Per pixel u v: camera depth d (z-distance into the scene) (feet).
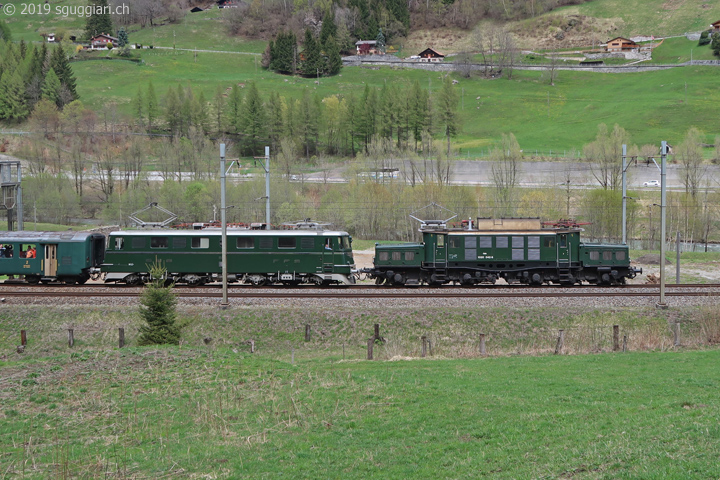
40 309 115.24
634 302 118.21
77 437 57.62
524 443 49.03
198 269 136.98
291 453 50.75
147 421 61.11
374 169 310.04
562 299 119.85
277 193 259.39
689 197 260.42
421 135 452.76
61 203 283.38
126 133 453.58
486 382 71.36
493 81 648.79
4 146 412.98
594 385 67.87
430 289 133.90
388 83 641.81
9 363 96.02
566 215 248.73
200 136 386.93
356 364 86.17
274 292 126.11
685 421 49.29
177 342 98.37
